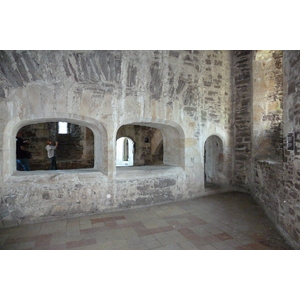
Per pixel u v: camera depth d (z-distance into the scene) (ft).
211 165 22.17
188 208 15.61
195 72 18.03
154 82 15.90
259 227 12.19
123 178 15.17
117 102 14.62
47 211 13.08
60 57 12.89
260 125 18.74
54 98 12.84
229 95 20.56
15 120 12.15
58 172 14.07
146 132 42.91
